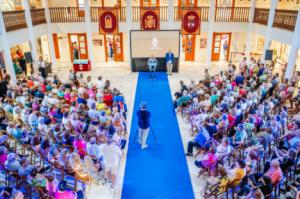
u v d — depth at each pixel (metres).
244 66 15.07
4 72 12.16
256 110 9.44
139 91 14.71
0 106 10.35
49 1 19.70
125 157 8.79
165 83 16.08
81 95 10.54
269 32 15.52
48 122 8.37
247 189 5.97
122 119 9.71
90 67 18.94
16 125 8.31
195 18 17.14
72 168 6.63
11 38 13.88
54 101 10.03
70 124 8.41
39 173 6.80
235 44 20.80
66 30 18.14
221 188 6.50
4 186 6.11
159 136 10.10
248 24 17.83
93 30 18.19
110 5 20.14
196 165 7.91
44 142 7.29
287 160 6.49
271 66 15.75
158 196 7.11
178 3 20.08
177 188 7.40
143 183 7.60
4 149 6.86
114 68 19.44
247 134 8.22
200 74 17.88
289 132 7.86
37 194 6.00
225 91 11.08
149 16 17.23
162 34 17.62
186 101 11.45
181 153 9.02
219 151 7.28
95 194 7.17
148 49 17.97
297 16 12.78
